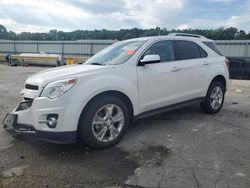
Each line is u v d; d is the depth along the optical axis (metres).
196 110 6.76
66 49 43.41
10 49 48.47
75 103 3.86
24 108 4.16
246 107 7.31
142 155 4.04
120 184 3.23
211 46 6.43
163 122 5.71
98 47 40.72
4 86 11.10
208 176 3.41
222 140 4.69
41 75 4.28
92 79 4.09
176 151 4.19
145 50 4.92
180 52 5.55
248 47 30.47
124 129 4.50
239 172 3.51
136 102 4.67
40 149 4.23
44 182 3.27
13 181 3.28
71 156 3.99
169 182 3.27
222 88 6.55
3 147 4.30
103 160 3.87
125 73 4.50
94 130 4.13
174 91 5.32
